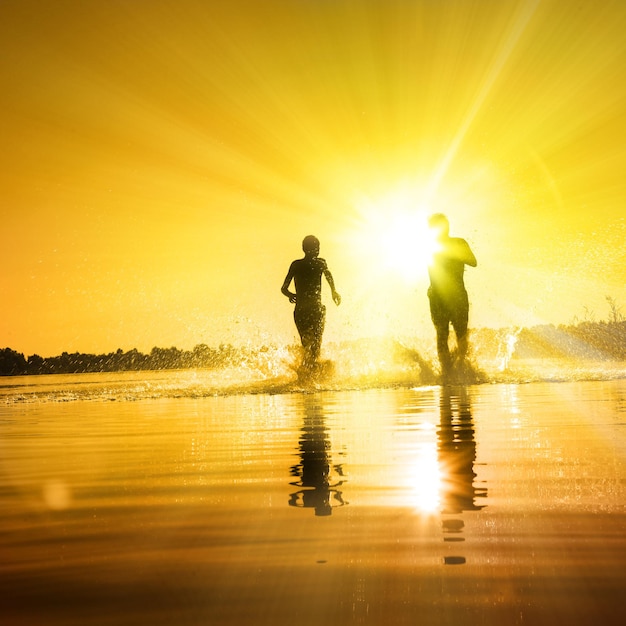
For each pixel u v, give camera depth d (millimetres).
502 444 4125
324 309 11133
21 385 12742
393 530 2449
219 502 2912
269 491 3082
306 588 1951
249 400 7980
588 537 2328
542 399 6754
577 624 1720
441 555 2189
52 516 2766
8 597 1939
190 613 1812
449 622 1738
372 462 3674
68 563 2193
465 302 10648
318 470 3510
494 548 2242
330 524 2537
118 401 8438
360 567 2102
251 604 1858
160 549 2309
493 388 8383
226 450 4262
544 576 2006
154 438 4918
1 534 2529
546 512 2631
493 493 2938
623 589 1910
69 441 4906
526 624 1724
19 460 4137
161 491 3156
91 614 1820
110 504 2939
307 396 8219
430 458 3738
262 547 2299
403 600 1864
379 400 7270
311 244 11125
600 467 3416
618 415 5418
